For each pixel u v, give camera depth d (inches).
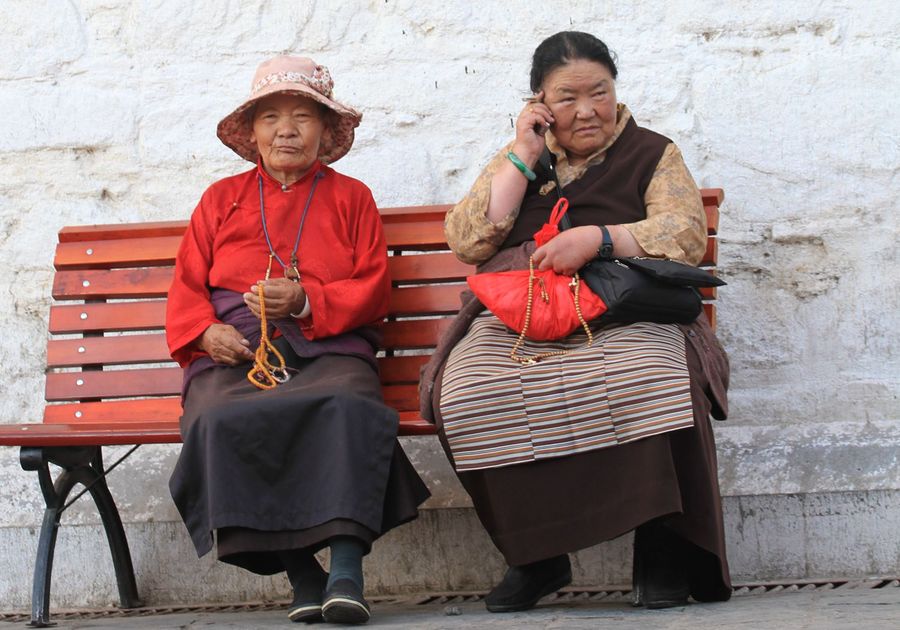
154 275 251.1
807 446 243.4
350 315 225.3
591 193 221.1
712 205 235.1
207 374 223.0
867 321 251.1
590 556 245.3
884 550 239.3
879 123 253.6
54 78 275.6
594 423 195.2
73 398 247.8
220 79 272.8
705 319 219.9
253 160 247.4
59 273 253.0
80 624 217.3
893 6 255.0
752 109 257.6
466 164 267.3
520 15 266.8
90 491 243.9
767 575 241.8
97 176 273.4
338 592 187.5
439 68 268.7
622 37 263.7
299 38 272.4
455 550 248.4
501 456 197.8
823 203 254.1
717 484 203.6
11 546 258.2
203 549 200.1
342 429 197.3
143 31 274.2
